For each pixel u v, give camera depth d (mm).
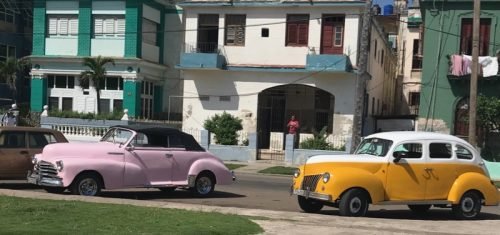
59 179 12133
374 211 12922
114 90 33844
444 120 26812
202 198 13930
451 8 26703
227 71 30266
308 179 11500
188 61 30000
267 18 29688
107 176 12500
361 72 23156
